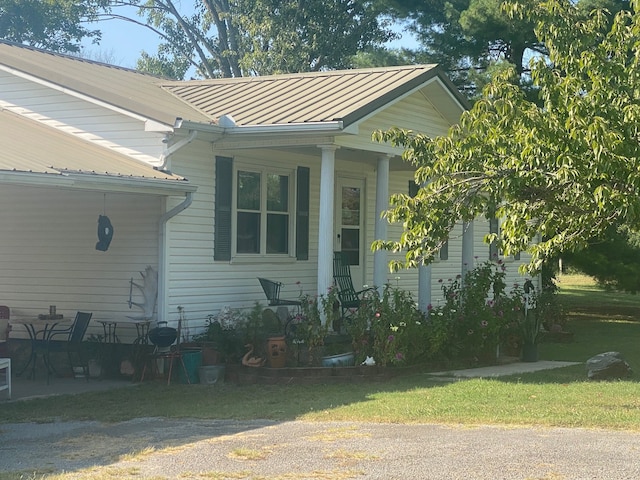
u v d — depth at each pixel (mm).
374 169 17641
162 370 12648
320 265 13359
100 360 12953
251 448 7809
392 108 14781
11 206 14234
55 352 13336
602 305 31078
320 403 10359
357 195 17391
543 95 9367
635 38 9430
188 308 13367
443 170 9406
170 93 16141
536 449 7594
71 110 13883
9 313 13352
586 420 8977
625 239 24156
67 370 13234
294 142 13445
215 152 13906
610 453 7414
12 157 10711
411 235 9469
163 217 12852
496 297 15023
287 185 15625
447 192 9398
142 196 13117
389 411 9641
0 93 14602
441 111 16109
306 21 33531
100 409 10219
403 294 13406
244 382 12211
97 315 13430
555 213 9016
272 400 10672
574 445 7758
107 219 12516
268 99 14664
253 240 14844
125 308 13219
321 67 34188
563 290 39906
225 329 13164
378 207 14883
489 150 9266
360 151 14305
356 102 13438
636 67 9195
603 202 7988
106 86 14711
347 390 11414
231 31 36625
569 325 23219
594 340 19234
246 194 14703
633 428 8602
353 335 12789
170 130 12609
